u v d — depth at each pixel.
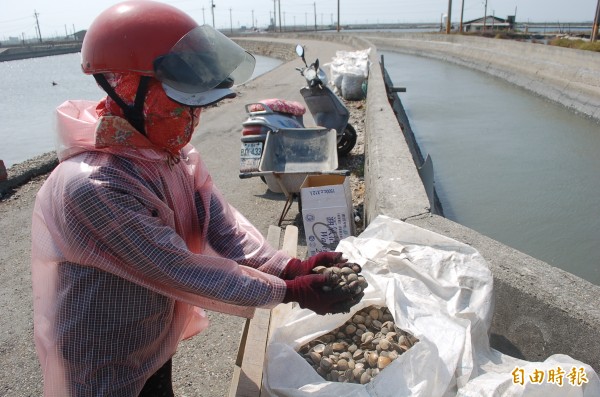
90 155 1.60
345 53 14.70
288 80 18.20
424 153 12.06
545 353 2.47
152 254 1.56
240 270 1.67
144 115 1.58
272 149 5.62
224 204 2.10
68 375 1.70
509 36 47.81
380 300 2.13
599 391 1.76
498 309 2.64
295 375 1.91
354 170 6.99
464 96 20.69
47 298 1.70
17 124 13.93
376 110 7.29
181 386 3.01
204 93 1.59
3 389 3.02
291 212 5.55
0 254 4.72
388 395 1.78
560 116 16.22
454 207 8.64
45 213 1.60
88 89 21.05
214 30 1.66
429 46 42.19
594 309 2.33
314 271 1.89
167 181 1.74
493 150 12.16
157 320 1.77
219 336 3.46
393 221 2.61
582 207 8.40
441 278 2.25
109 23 1.55
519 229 7.65
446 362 1.82
